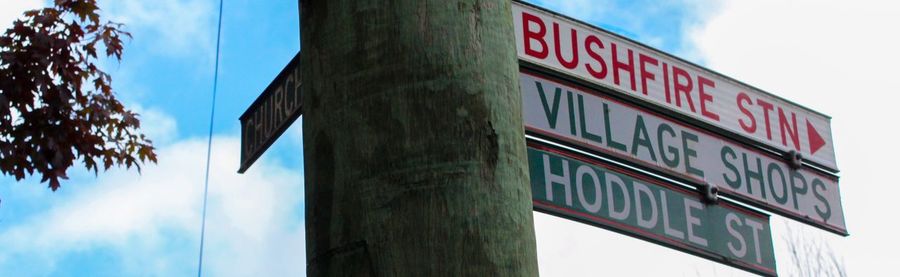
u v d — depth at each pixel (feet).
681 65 19.60
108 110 22.70
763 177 20.07
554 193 16.02
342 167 7.32
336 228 7.19
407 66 7.47
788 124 21.24
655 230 17.33
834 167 21.76
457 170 7.16
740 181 19.48
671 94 19.02
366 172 7.21
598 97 17.83
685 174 18.42
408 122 7.29
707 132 19.51
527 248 7.27
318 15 7.96
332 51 7.73
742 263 18.71
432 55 7.51
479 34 7.76
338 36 7.74
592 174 16.83
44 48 21.83
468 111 7.40
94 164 22.85
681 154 18.61
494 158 7.34
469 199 7.09
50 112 22.07
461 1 7.80
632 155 17.63
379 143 7.26
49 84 21.93
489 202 7.16
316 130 7.63
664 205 17.79
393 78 7.44
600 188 16.79
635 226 17.01
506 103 7.67
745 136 19.99
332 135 7.47
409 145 7.22
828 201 21.39
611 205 16.80
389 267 6.91
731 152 19.70
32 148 21.97
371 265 6.95
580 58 17.84
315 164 7.55
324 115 7.59
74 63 22.24
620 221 16.78
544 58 17.28
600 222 16.43
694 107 19.31
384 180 7.14
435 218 7.00
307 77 7.92
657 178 18.02
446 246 6.95
